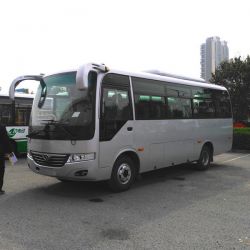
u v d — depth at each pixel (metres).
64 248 4.42
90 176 6.81
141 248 4.43
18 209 6.21
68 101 7.13
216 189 8.12
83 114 6.84
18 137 13.88
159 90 8.92
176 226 5.32
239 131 17.59
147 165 8.40
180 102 9.77
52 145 6.96
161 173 10.45
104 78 7.20
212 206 6.53
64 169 6.79
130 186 8.01
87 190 7.80
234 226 5.33
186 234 4.96
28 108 14.37
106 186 8.03
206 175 10.12
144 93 8.34
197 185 8.59
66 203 6.67
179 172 10.65
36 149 7.33
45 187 8.09
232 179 9.48
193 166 11.15
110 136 7.20
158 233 5.00
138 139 8.02
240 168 11.57
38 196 7.21
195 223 5.47
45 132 7.10
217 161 13.42
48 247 4.45
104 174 7.11
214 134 11.51
